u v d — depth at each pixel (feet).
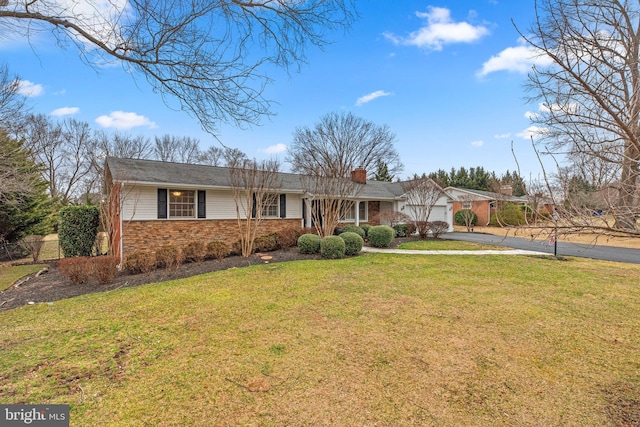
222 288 20.90
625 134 6.36
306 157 95.91
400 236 56.49
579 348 12.17
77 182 83.15
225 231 39.34
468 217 70.38
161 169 37.68
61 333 13.73
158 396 9.12
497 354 11.68
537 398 9.00
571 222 6.58
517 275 24.91
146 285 22.03
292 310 16.52
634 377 10.09
